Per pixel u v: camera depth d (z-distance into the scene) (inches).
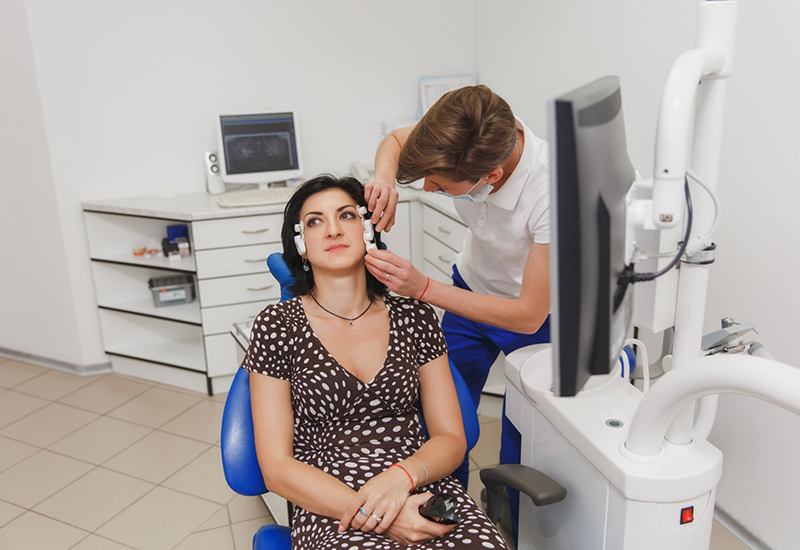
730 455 74.8
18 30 104.0
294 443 55.6
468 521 50.1
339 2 122.5
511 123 46.9
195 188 123.3
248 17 118.2
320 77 125.3
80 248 116.2
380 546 46.8
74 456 95.3
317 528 49.9
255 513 82.7
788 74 60.9
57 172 110.9
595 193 27.3
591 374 30.8
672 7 74.2
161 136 118.4
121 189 118.0
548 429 53.1
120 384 118.9
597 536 47.5
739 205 68.7
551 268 26.9
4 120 110.7
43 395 114.3
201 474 90.9
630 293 36.8
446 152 46.1
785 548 68.8
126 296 121.8
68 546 76.9
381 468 52.1
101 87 111.8
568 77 97.5
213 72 118.8
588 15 90.4
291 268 57.9
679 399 40.3
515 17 112.1
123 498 85.7
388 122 130.3
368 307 57.5
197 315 114.3
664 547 43.3
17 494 86.7
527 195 56.6
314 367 53.6
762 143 64.8
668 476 41.4
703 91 38.9
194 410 109.3
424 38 129.0
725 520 76.6
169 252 115.2
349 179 57.1
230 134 118.6
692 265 41.4
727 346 46.9
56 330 121.9
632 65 82.3
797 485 66.3
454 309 56.4
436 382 57.6
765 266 66.3
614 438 45.9
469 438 60.1
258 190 118.9
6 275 122.6
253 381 54.4
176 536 78.5
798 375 35.7
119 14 110.1
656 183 32.7
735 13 36.5
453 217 102.3
